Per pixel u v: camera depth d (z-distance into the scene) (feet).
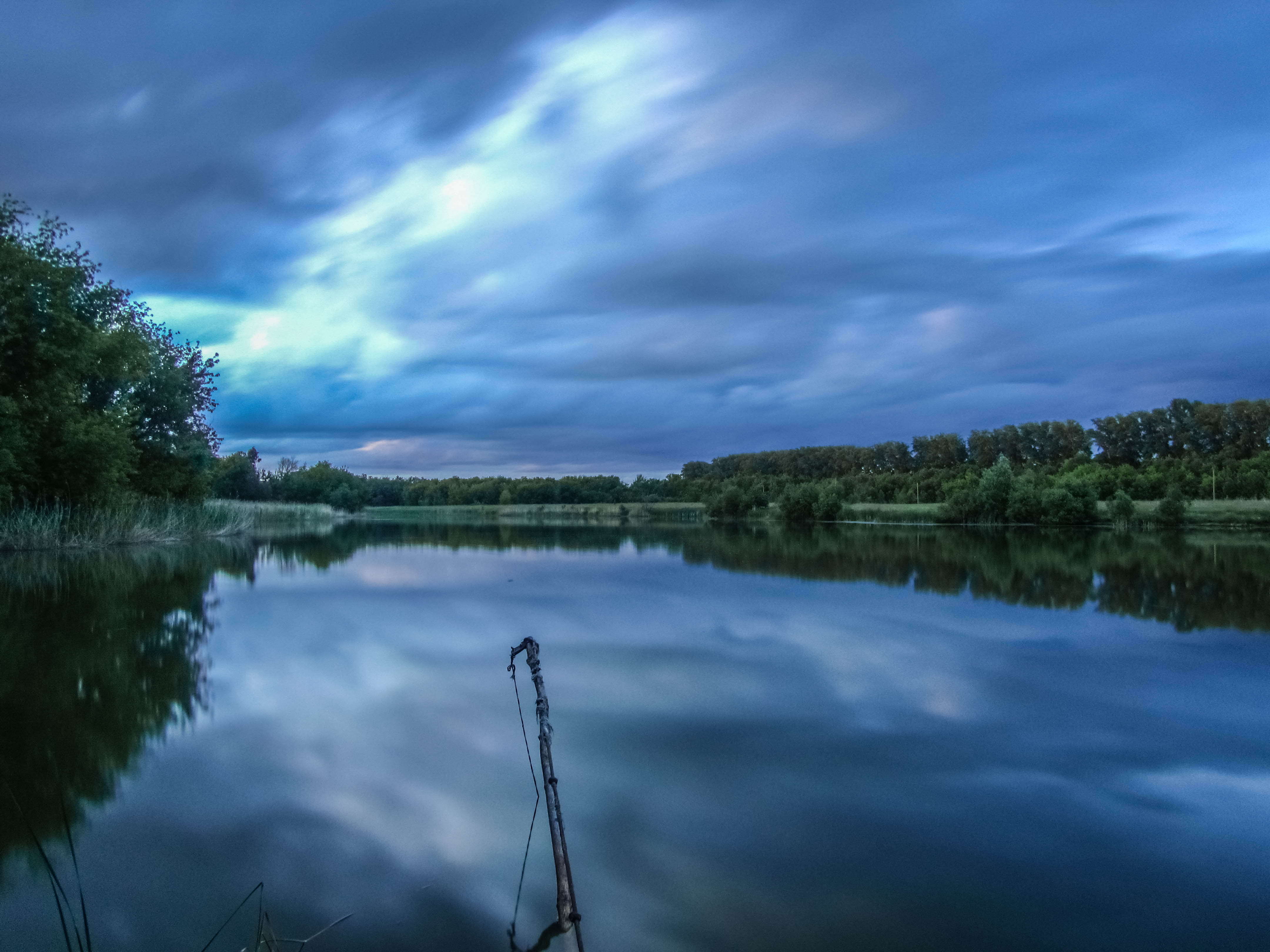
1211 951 10.95
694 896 12.17
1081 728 21.27
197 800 15.48
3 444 67.00
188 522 102.12
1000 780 17.47
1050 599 45.29
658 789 16.57
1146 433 279.90
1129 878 13.07
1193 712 22.84
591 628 35.50
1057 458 295.69
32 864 12.83
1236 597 46.24
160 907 11.52
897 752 19.13
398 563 67.36
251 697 23.15
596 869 12.98
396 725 20.58
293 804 15.33
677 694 24.26
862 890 12.38
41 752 18.21
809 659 29.19
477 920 11.30
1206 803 16.33
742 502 196.44
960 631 35.19
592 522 192.65
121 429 82.38
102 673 25.79
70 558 67.21
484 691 24.11
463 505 316.40
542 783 16.75
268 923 11.06
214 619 36.76
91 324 80.48
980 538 107.14
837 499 170.91
